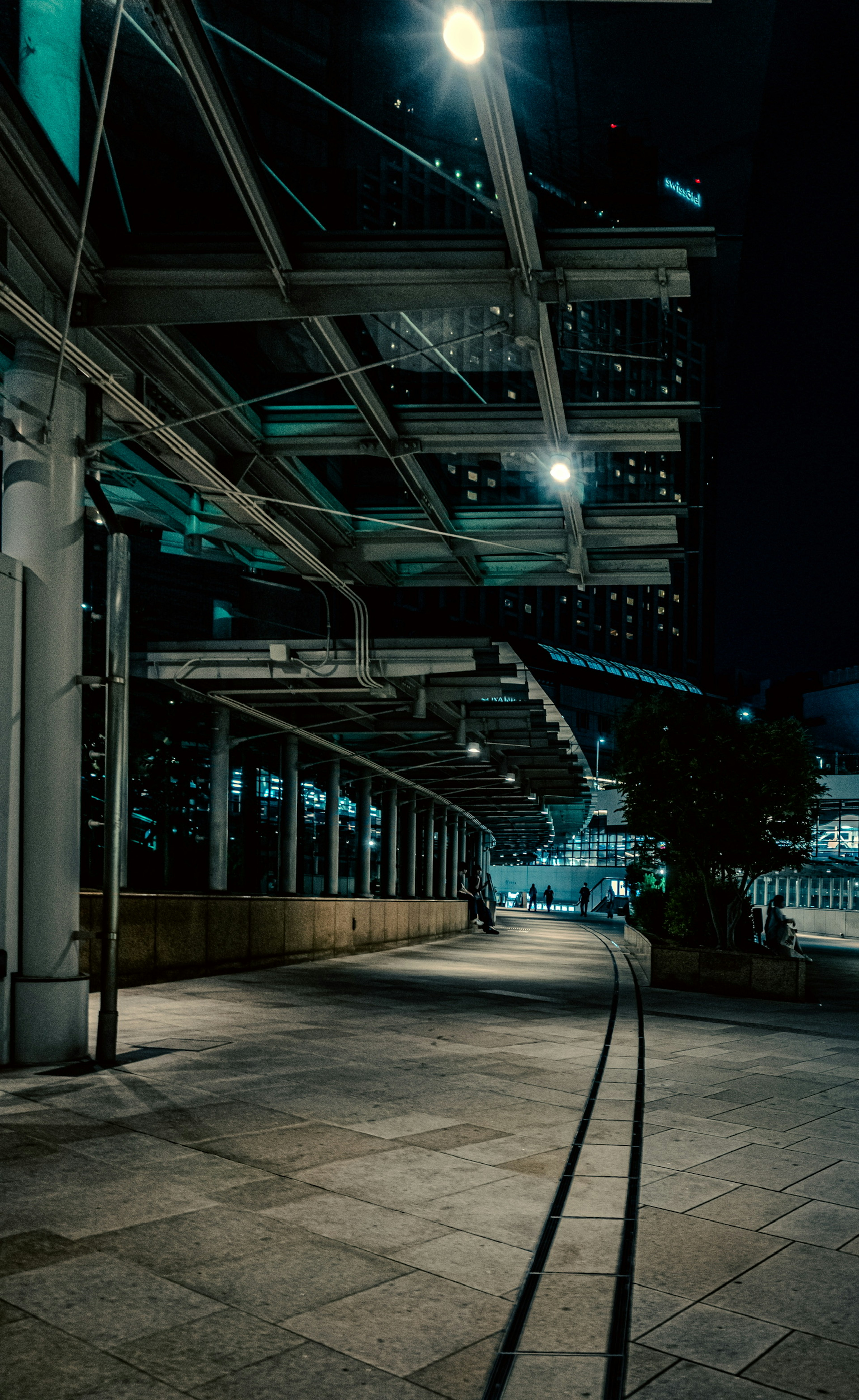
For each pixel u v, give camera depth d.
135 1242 3.91
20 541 7.50
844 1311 3.51
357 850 27.11
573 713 141.00
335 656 14.21
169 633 23.09
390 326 9.22
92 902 12.58
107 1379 2.86
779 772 16.19
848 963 25.50
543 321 7.62
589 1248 4.05
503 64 5.23
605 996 14.11
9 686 7.31
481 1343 3.18
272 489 11.02
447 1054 8.51
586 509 11.35
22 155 6.05
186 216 7.71
